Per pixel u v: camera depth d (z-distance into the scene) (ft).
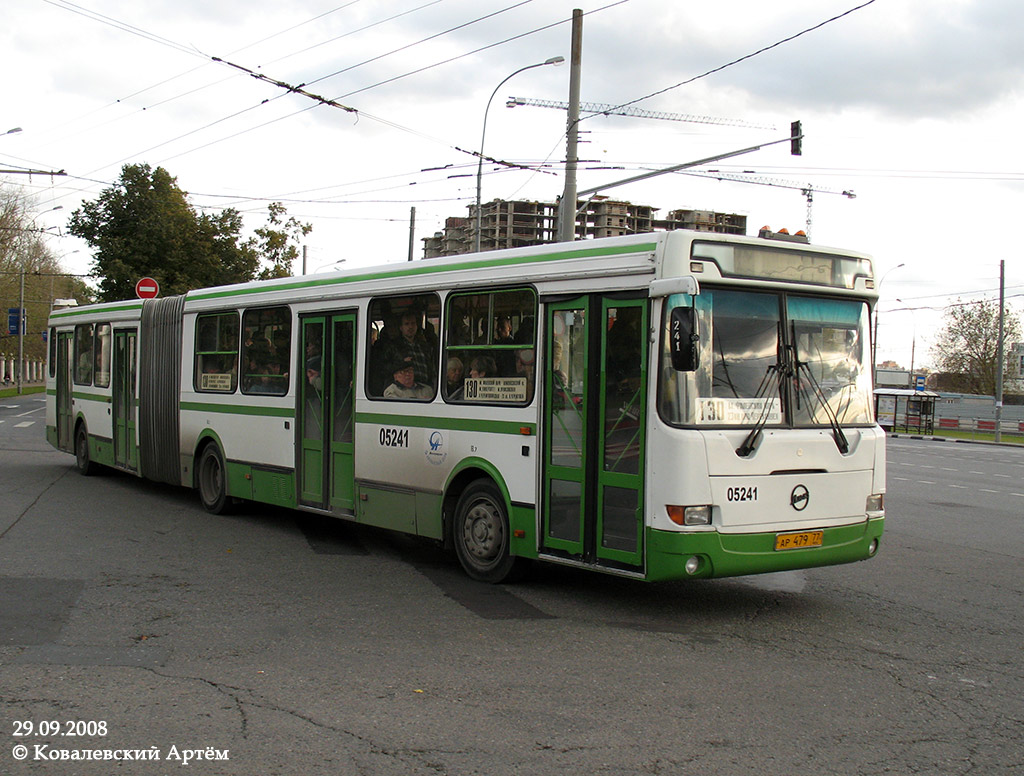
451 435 28.58
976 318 198.90
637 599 26.25
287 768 14.42
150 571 28.71
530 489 25.94
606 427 24.08
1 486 47.96
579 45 57.31
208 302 41.42
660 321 22.75
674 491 22.27
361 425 32.19
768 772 14.52
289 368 35.96
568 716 16.81
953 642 22.44
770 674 19.61
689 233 22.89
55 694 17.57
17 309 215.31
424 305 29.96
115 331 49.60
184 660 19.85
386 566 30.35
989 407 182.80
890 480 65.77
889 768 14.79
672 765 14.73
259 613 23.95
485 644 21.44
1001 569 31.65
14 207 180.75
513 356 26.71
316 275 34.83
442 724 16.33
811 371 24.67
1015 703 18.06
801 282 24.49
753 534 22.93
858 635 22.94
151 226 103.96
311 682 18.53
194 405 42.06
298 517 40.50
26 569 28.32
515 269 26.68
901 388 199.31
